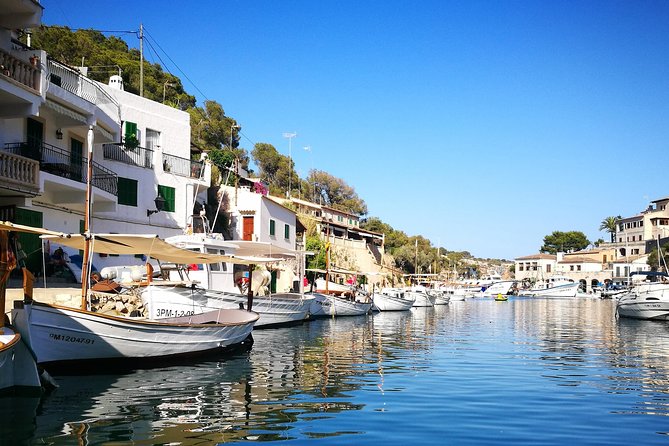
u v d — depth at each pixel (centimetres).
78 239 1748
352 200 11100
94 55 5247
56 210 2827
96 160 3200
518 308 7056
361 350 2314
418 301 6969
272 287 4784
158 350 1703
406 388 1492
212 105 7206
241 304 2609
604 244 14075
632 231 12612
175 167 3806
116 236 1695
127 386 1432
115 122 3334
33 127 2673
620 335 3200
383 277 8425
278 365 1850
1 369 1223
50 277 2644
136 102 3572
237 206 4697
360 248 8206
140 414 1157
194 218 4100
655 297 4478
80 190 2784
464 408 1270
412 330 3416
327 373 1712
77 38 5228
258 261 2392
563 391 1485
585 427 1125
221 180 5131
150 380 1521
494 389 1498
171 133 3816
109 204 3150
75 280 2702
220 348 1984
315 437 1016
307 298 3666
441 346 2523
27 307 1341
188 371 1684
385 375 1695
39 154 2641
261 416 1162
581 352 2358
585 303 8994
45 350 1441
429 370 1809
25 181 2303
